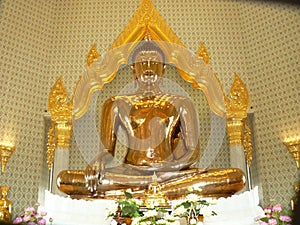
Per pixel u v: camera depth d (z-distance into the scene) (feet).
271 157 17.13
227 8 20.33
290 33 17.94
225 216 11.19
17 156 16.67
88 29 19.90
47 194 11.61
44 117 17.97
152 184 13.41
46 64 18.90
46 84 18.57
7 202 15.15
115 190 13.61
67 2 20.38
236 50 19.48
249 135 17.70
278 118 17.39
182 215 9.37
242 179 13.52
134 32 18.92
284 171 16.65
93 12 20.26
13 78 17.49
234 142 17.34
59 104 17.61
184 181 13.58
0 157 16.19
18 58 17.89
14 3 18.38
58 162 16.74
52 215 11.29
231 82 18.95
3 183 15.98
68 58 19.27
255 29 19.26
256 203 11.50
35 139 17.38
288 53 17.80
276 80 17.89
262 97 18.13
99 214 11.77
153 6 19.42
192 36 19.85
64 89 17.97
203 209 9.13
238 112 17.65
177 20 20.18
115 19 20.12
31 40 18.60
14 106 17.20
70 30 19.83
